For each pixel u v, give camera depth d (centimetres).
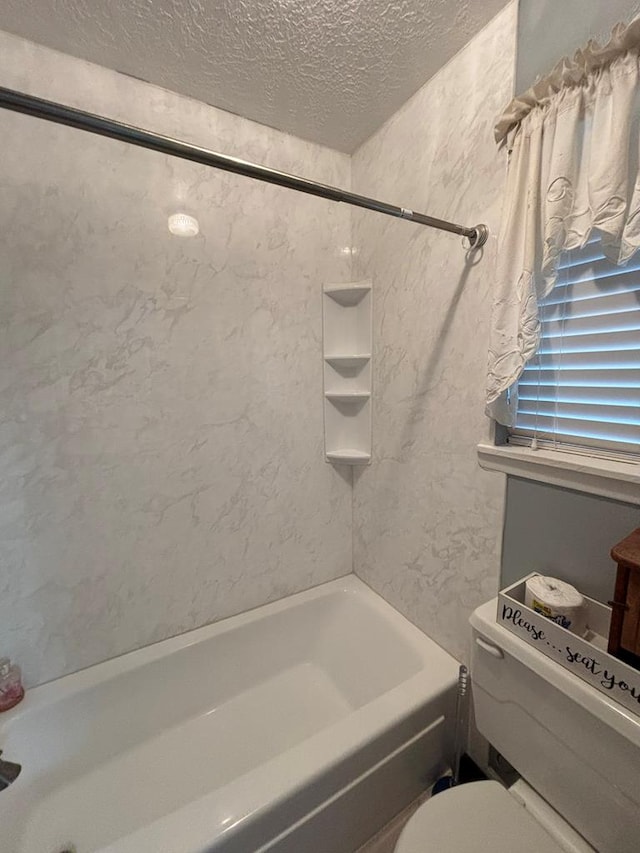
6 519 108
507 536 101
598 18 72
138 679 126
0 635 110
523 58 86
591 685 67
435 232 114
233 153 126
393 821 107
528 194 82
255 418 142
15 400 105
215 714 138
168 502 130
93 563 121
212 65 105
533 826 77
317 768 88
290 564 158
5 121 96
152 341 120
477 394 105
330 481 163
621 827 65
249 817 79
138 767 119
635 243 65
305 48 99
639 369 75
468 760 121
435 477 123
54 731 113
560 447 91
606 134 69
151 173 114
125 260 113
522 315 83
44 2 87
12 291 101
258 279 136
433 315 118
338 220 149
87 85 104
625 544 65
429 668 118
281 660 154
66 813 106
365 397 151
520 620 79
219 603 145
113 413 118
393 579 148
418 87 114
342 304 153
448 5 88
